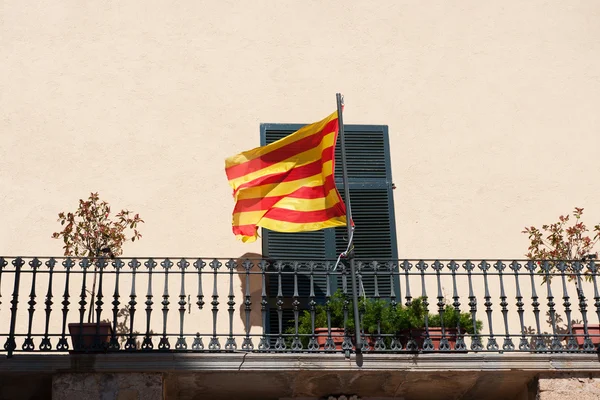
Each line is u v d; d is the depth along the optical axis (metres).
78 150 14.92
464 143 15.65
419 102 15.82
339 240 14.88
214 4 16.00
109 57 15.52
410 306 13.02
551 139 15.84
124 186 14.79
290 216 13.68
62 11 15.70
